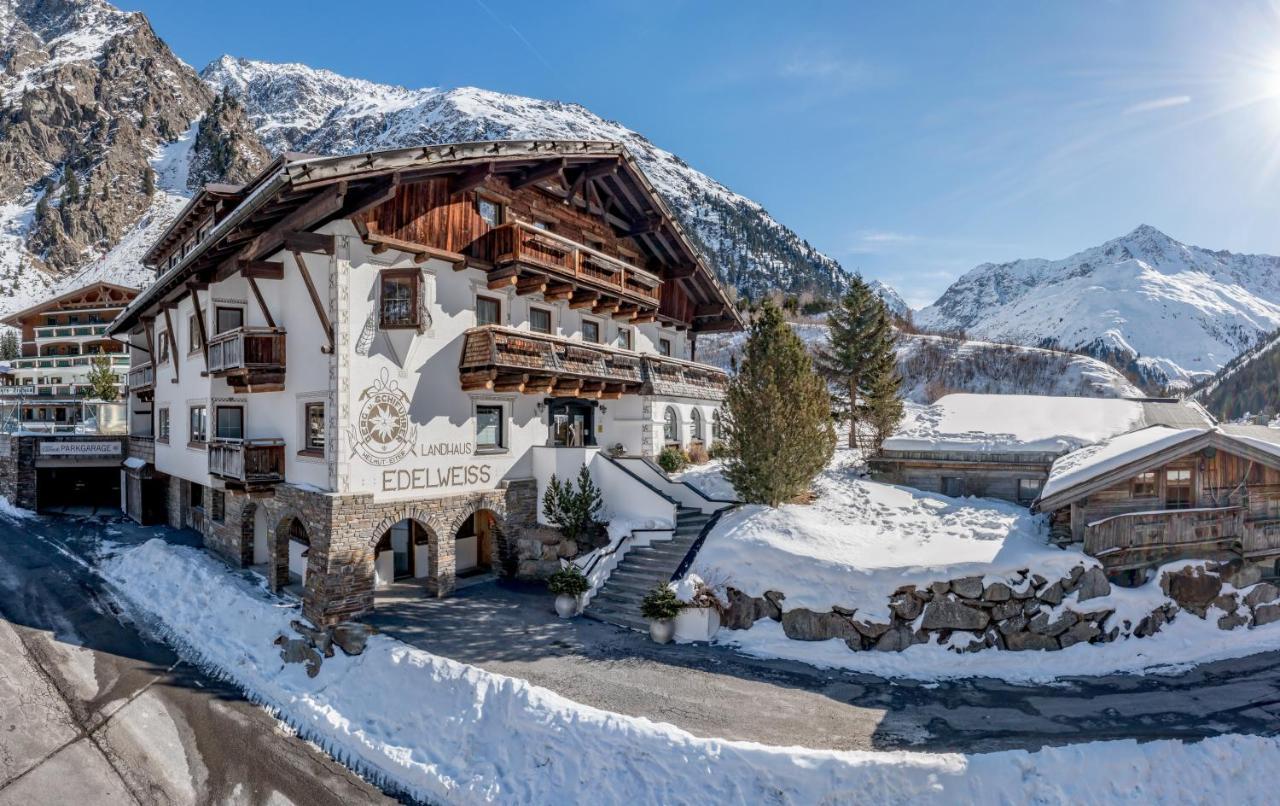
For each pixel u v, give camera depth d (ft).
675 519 63.72
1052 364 238.68
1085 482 53.67
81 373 154.51
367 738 39.75
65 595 62.64
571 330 77.46
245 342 58.13
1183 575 54.19
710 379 98.58
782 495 63.82
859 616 49.83
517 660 46.21
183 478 78.69
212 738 40.55
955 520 61.31
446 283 61.16
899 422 103.24
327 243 53.21
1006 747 35.86
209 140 625.00
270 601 57.47
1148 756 35.55
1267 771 35.83
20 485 98.68
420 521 58.54
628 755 35.22
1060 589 50.62
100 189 536.83
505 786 35.22
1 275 434.30
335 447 53.21
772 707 40.57
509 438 67.05
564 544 63.62
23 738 39.14
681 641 50.96
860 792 32.86
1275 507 59.41
